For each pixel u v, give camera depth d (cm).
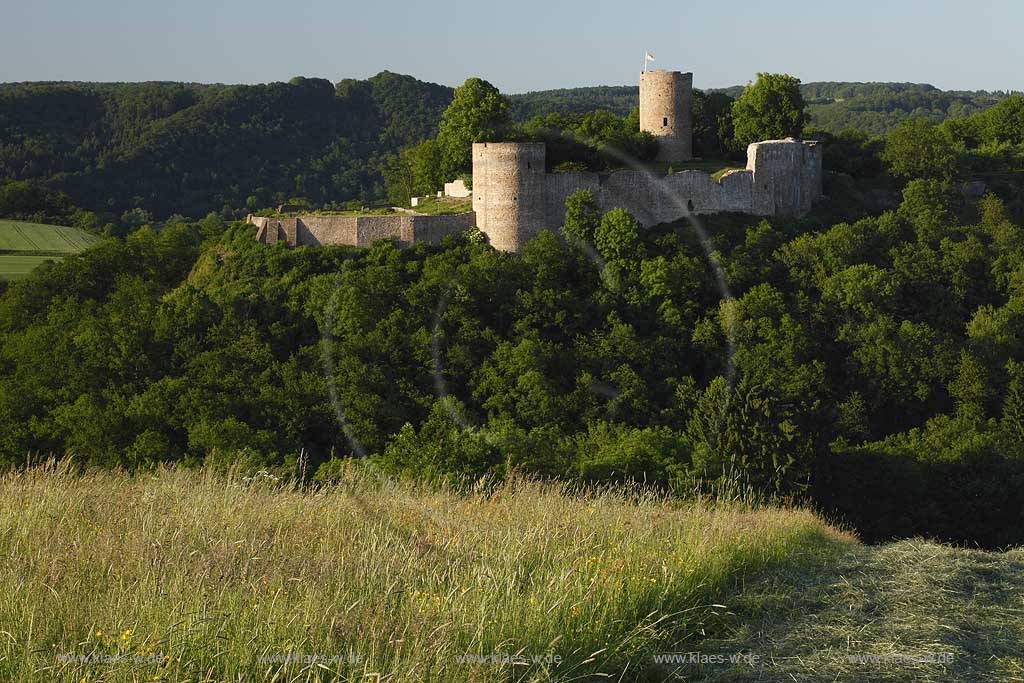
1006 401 7569
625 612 1695
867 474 5981
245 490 2388
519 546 1955
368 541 1919
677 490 3925
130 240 11119
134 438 6456
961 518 6088
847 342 8412
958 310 9219
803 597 1953
